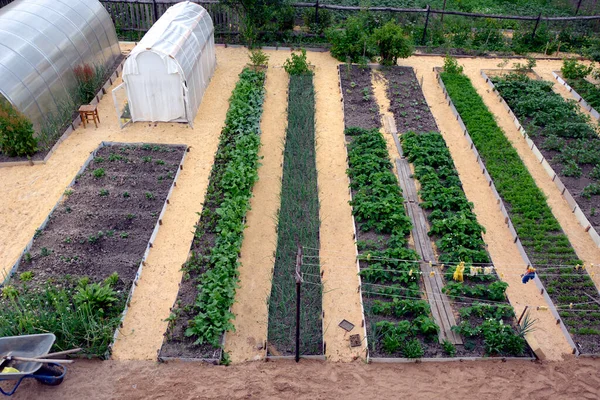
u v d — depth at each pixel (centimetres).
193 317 1083
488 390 977
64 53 1730
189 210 1366
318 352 1036
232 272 1148
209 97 1867
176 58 1580
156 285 1156
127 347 1028
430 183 1441
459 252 1216
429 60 2223
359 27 2120
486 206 1423
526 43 2366
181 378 973
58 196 1386
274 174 1518
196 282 1159
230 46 2252
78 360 998
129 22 2312
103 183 1434
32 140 1492
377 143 1591
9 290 1082
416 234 1308
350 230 1332
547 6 2703
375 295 1155
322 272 1190
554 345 1071
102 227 1287
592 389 988
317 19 2339
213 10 2275
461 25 2420
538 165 1598
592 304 1148
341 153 1611
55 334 1014
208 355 1015
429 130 1722
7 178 1445
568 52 2345
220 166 1502
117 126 1688
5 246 1228
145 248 1237
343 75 2045
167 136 1647
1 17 1689
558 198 1469
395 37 2048
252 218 1357
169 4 2241
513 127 1775
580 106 1898
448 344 1035
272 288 1159
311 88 1938
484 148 1622
